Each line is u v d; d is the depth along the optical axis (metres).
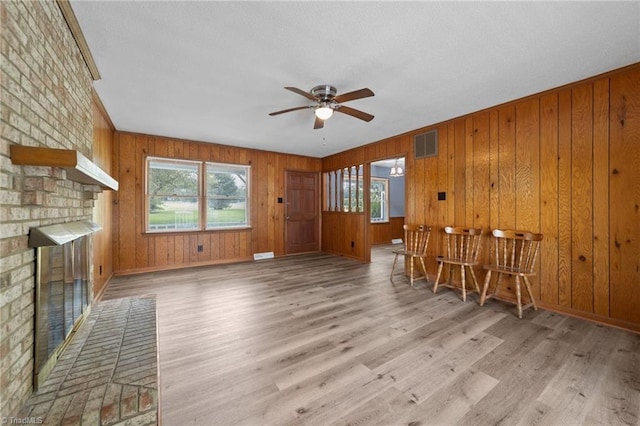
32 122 1.27
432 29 1.89
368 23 1.83
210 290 3.58
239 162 5.44
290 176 6.14
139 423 1.16
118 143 4.30
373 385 1.71
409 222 4.38
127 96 2.97
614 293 2.51
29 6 1.24
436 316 2.76
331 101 2.65
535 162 2.98
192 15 1.75
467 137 3.60
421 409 1.51
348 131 4.36
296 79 2.60
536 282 2.99
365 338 2.30
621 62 2.33
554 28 1.88
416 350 2.11
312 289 3.63
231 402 1.56
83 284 1.98
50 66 1.47
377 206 8.07
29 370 1.23
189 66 2.36
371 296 3.36
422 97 3.04
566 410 1.50
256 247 5.67
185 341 2.25
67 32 1.73
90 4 1.63
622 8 1.69
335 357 2.02
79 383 1.31
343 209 6.02
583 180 2.67
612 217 2.51
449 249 3.76
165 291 3.53
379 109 3.39
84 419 1.10
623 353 2.06
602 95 2.54
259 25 1.85
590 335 2.34
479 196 3.47
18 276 1.15
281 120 3.79
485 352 2.08
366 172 5.33
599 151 2.57
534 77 2.59
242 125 4.03
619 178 2.46
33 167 1.22
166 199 4.76
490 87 2.80
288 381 1.74
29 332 1.24
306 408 1.51
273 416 1.46
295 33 1.93
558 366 1.90
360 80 2.63
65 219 1.66
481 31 1.91
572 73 2.52
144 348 1.63
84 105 2.12
